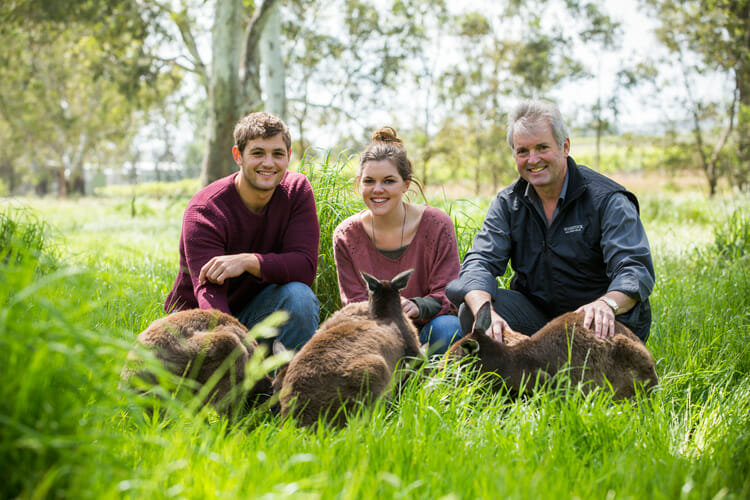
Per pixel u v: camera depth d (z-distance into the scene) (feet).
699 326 17.49
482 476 8.43
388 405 12.08
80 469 7.09
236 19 62.08
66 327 7.38
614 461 9.46
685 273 25.04
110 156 241.14
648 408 11.82
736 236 27.94
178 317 11.96
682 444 10.91
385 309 13.96
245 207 15.69
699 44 103.91
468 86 125.49
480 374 13.15
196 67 74.59
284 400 11.48
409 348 13.73
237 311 16.37
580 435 10.45
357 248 17.08
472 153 124.88
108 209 87.66
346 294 17.13
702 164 115.65
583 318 13.17
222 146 63.82
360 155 16.75
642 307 13.88
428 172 137.28
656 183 134.82
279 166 15.02
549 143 14.64
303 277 15.75
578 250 15.06
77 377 7.65
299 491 7.94
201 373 11.23
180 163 302.25
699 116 114.21
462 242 21.24
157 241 42.42
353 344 12.03
